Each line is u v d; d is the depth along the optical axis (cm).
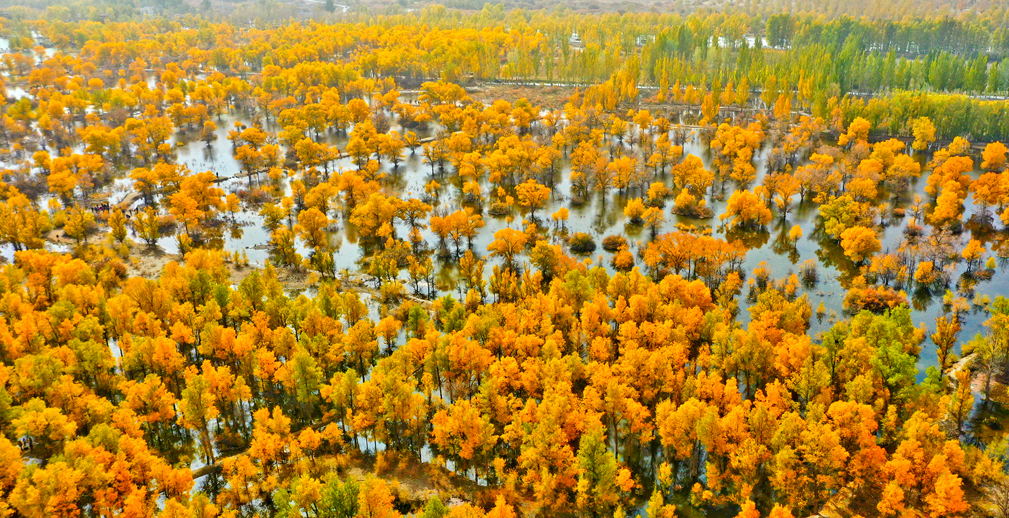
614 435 11681
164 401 11456
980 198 19725
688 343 13062
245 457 10431
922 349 13850
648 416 11581
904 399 11262
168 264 16388
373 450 11619
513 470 10900
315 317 13600
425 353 12781
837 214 19762
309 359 11681
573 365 12156
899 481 9344
